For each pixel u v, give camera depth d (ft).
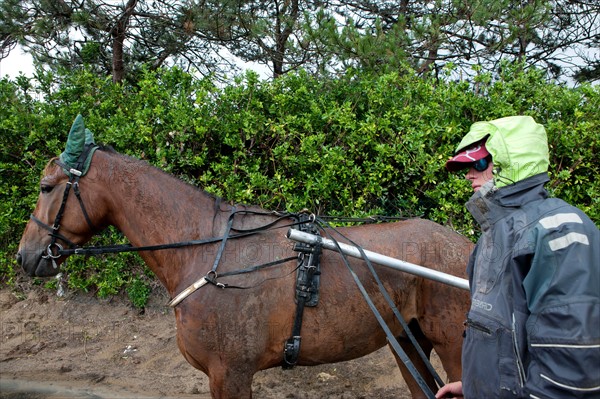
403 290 9.44
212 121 16.89
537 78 17.31
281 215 9.91
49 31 25.58
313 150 16.22
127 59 30.63
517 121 5.86
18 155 18.83
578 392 4.70
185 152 17.20
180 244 9.30
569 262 4.93
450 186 15.84
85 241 10.05
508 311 5.42
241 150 17.03
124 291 19.11
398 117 16.90
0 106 18.48
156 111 16.85
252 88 17.43
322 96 17.67
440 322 9.36
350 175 16.20
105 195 9.69
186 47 30.91
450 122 16.43
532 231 5.34
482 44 28.14
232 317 8.72
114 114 18.93
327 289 9.10
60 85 19.42
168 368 15.92
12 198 18.66
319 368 15.90
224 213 9.76
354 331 9.23
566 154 16.01
